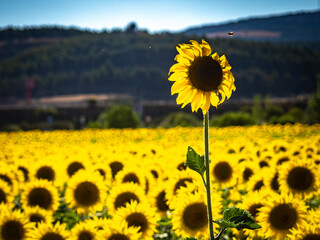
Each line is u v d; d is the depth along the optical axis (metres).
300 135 19.09
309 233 3.99
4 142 17.39
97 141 17.91
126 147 12.34
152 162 9.38
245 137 17.53
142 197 6.13
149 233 5.00
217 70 3.02
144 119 114.25
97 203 6.75
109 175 8.10
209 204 3.04
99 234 4.38
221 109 105.69
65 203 7.46
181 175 6.47
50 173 8.82
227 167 8.07
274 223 4.63
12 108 119.31
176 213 5.16
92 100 122.88
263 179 7.14
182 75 3.05
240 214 3.04
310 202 6.89
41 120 117.12
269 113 77.12
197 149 10.68
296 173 6.83
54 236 4.76
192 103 3.04
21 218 5.05
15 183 7.94
